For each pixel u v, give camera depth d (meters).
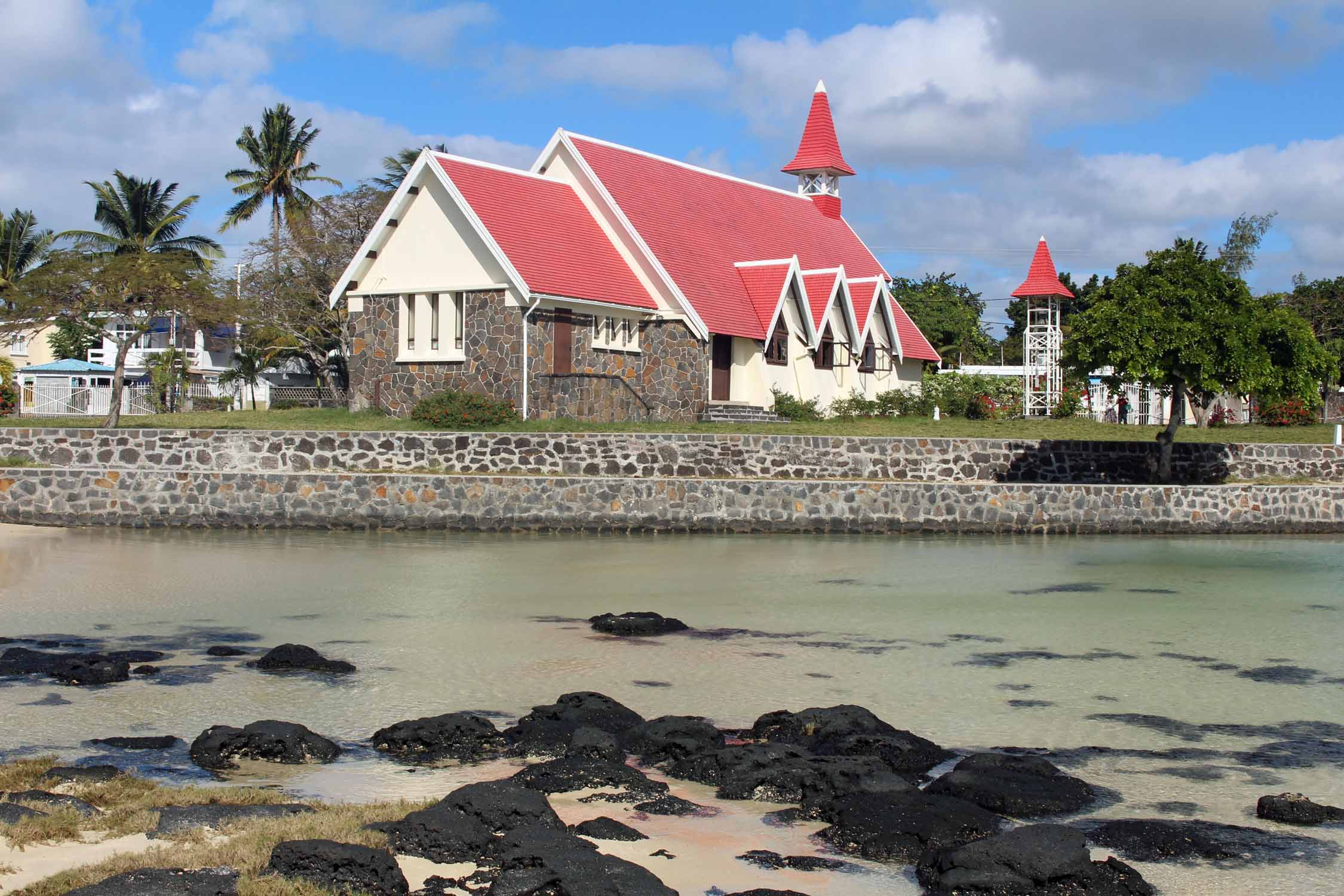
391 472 33.12
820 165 62.50
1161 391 36.28
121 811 9.78
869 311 49.72
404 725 12.29
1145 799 11.01
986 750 12.50
